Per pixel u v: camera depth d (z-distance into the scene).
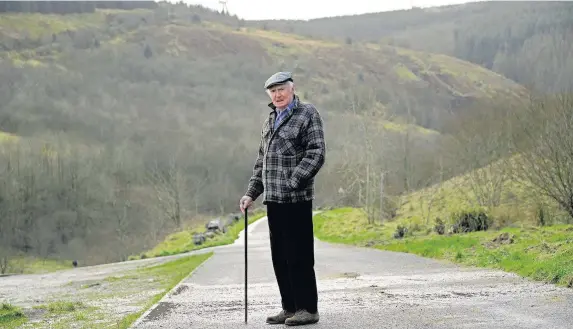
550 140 22.84
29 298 13.57
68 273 26.61
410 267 12.15
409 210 44.00
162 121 112.56
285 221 5.48
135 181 82.69
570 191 21.44
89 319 8.45
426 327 5.37
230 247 33.03
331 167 63.91
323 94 128.88
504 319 5.59
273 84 5.38
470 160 43.59
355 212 51.03
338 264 13.70
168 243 55.69
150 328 6.04
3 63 133.75
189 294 9.12
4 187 71.19
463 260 12.75
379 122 55.75
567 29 113.12
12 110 104.00
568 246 11.06
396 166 54.41
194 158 90.69
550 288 7.48
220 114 121.00
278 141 5.43
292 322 5.57
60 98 116.94
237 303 7.78
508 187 35.03
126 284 15.39
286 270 5.72
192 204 82.38
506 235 15.70
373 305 6.89
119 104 122.19
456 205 37.91
